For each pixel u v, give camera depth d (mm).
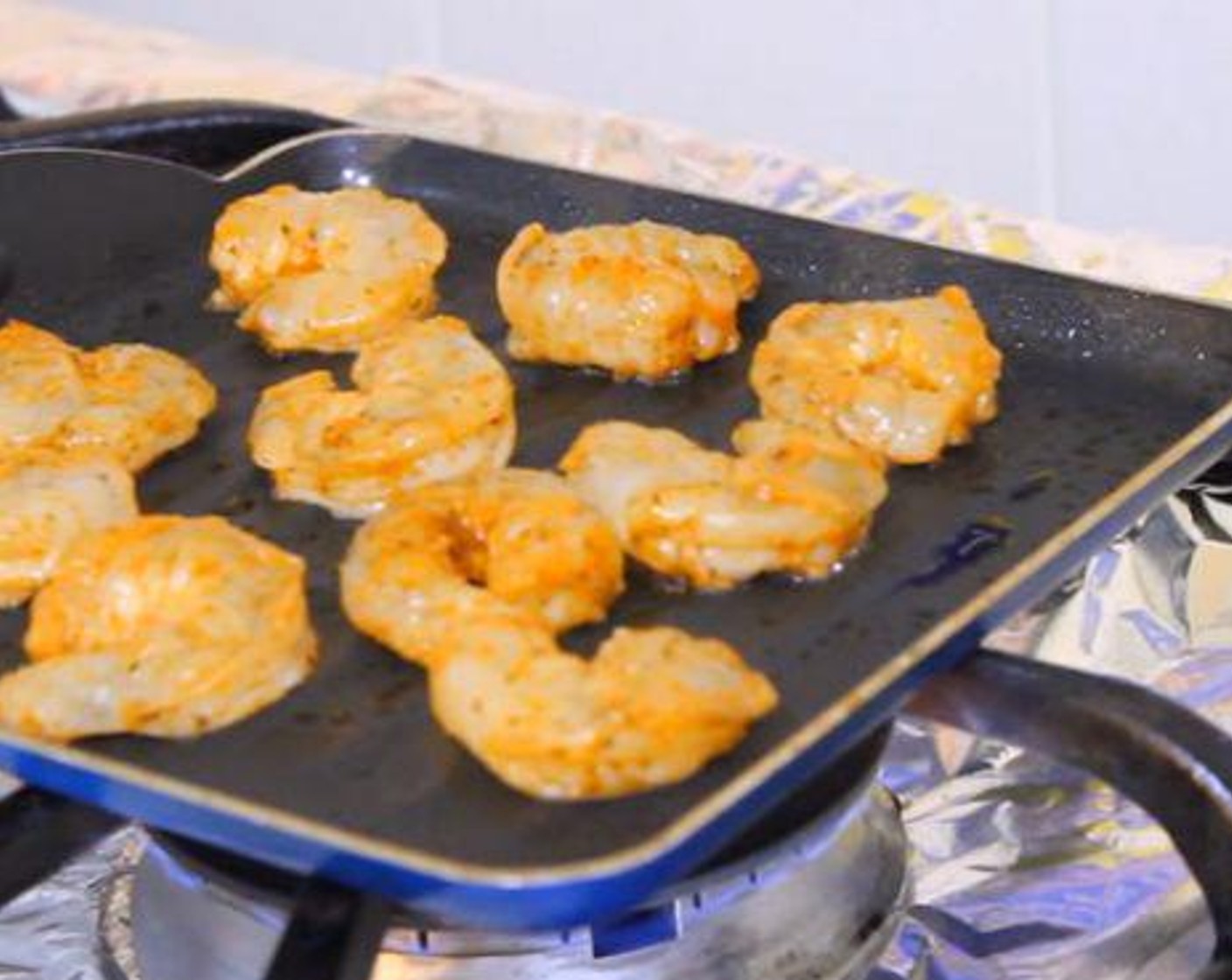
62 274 853
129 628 700
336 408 772
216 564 704
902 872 711
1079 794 736
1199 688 751
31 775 663
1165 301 792
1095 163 1231
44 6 1122
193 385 792
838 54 1263
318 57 1440
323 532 756
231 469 780
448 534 724
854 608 721
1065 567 718
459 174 879
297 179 886
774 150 949
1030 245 886
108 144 905
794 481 729
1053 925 707
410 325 807
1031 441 771
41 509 736
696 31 1299
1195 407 777
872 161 1284
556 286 801
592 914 628
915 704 691
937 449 763
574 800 661
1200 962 694
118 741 688
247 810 639
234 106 915
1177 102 1198
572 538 714
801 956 687
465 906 629
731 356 810
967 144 1255
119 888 717
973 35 1228
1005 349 799
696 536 724
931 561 734
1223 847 656
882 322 777
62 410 775
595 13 1323
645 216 856
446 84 1003
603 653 672
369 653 710
